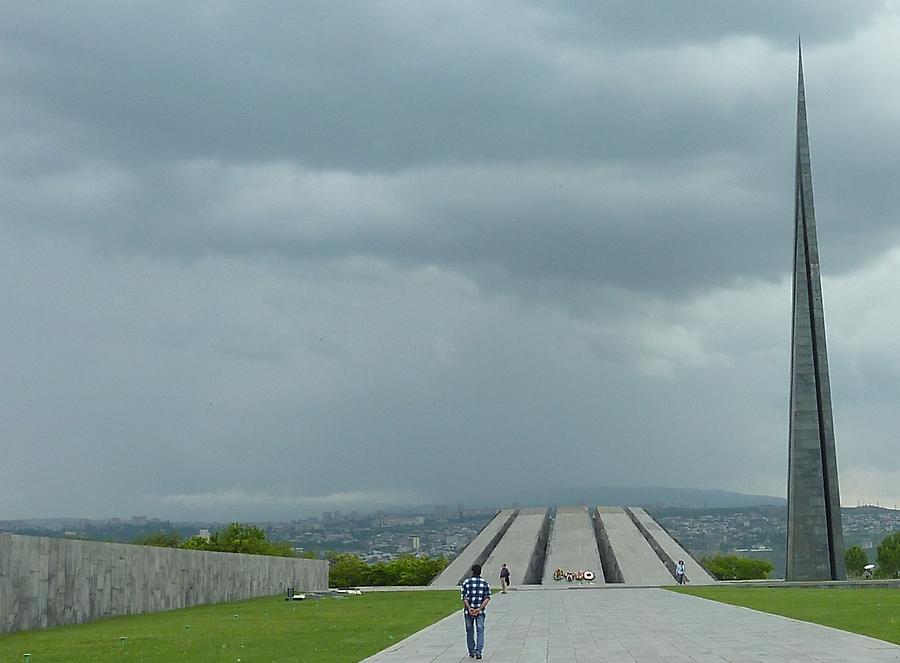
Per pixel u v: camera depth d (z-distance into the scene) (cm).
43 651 2775
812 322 7212
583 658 2478
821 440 7156
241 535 9862
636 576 8075
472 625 2550
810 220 7231
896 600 4631
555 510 12700
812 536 7044
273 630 3484
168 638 3184
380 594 6744
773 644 2697
